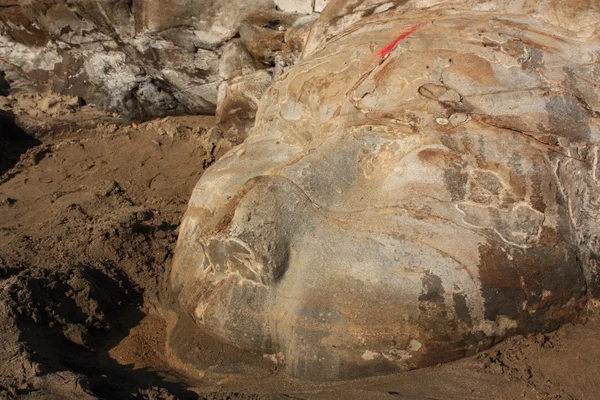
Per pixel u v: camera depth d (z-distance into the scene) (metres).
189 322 3.67
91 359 3.55
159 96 6.27
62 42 6.36
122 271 4.24
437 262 3.02
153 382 3.33
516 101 3.38
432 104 3.39
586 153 3.31
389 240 3.08
